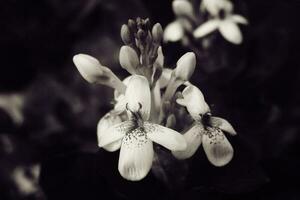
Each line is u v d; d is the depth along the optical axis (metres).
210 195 0.18
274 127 0.21
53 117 0.24
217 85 0.21
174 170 0.17
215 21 0.21
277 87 0.22
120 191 0.17
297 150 0.21
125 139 0.15
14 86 0.25
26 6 0.25
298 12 0.23
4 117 0.24
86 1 0.24
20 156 0.23
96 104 0.24
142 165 0.15
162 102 0.16
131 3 0.24
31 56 0.25
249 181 0.17
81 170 0.18
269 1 0.23
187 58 0.16
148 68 0.16
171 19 0.23
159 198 0.17
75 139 0.23
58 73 0.25
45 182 0.18
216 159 0.15
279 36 0.23
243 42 0.22
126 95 0.15
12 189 0.23
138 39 0.16
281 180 0.19
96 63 0.16
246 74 0.22
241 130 0.20
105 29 0.25
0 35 0.25
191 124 0.16
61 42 0.25
